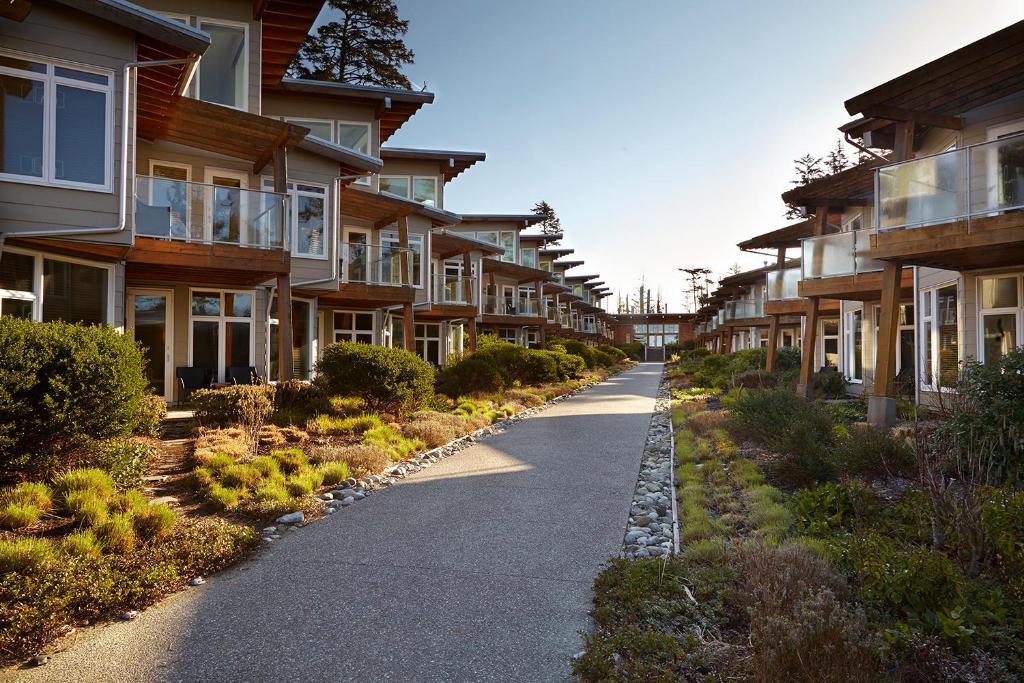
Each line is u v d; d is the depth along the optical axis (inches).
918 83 418.6
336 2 1233.4
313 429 439.2
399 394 519.8
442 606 179.2
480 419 548.1
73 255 422.0
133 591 180.2
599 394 909.2
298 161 625.9
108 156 377.1
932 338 549.3
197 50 391.5
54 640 159.8
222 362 600.7
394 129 859.4
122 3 364.2
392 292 760.3
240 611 176.4
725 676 138.9
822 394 690.2
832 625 133.3
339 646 156.3
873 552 187.2
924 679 139.6
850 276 597.9
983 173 398.6
